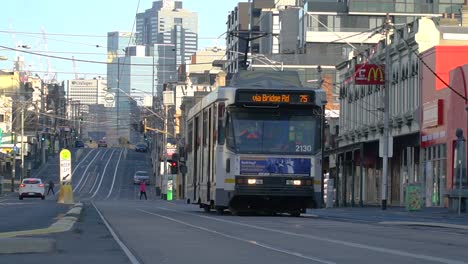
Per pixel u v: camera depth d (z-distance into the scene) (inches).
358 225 1569.9
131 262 853.8
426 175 3085.6
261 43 7445.9
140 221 1667.1
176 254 933.8
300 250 975.6
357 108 4060.0
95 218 1809.8
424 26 3201.3
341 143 4311.0
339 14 5876.0
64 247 1036.5
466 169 2637.8
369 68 3068.4
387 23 2938.0
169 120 6550.2
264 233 1279.5
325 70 5777.6
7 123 7003.0
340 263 823.7
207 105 2049.7
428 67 2908.5
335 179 4367.6
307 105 1831.9
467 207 2358.5
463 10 3690.9
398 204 3467.0
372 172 3900.1
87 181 7239.2
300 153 1822.1
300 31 6176.2
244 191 1797.5
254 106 1825.8
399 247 1026.7
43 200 3998.5
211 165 1958.7
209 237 1194.6
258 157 1811.0
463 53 3004.4
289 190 1807.3
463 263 821.2
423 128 3115.2
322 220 1785.2
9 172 7032.5
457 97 2770.7
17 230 1381.6
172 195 5098.4
